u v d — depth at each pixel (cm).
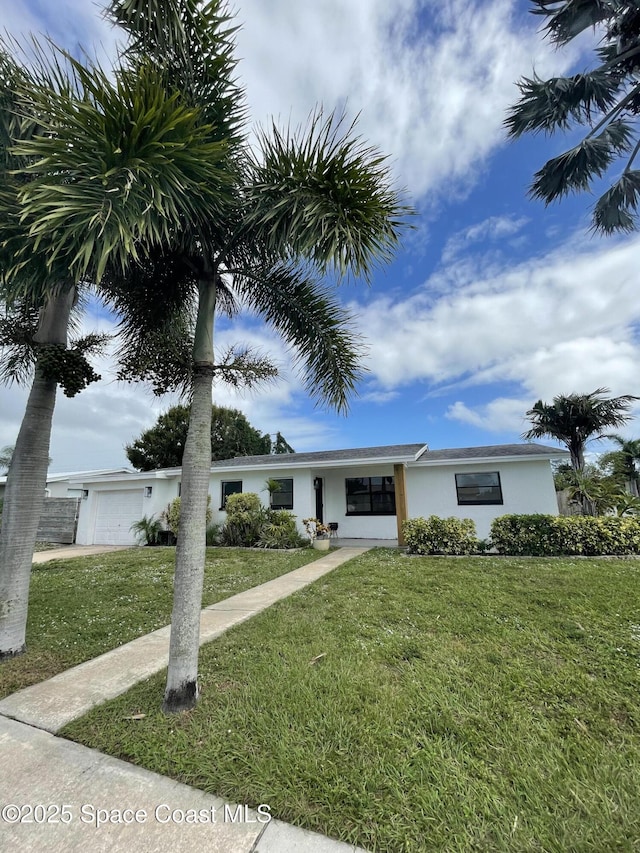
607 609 446
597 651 340
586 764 204
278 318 431
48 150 197
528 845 158
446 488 1214
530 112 882
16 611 379
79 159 197
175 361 324
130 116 206
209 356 326
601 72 830
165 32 249
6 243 234
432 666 320
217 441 2425
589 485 1019
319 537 1120
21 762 217
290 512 1227
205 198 270
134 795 190
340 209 273
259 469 1279
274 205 286
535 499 1116
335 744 222
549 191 989
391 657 339
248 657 347
